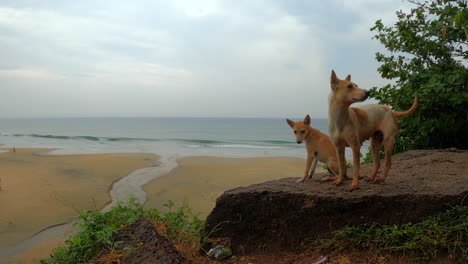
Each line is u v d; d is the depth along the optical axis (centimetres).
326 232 391
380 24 834
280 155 3133
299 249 399
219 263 405
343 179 452
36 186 1669
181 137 6900
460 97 574
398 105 704
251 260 405
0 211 1271
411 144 761
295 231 406
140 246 360
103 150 3578
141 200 1414
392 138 415
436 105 670
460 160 527
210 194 1515
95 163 2428
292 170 2181
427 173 470
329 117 408
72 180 1812
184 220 501
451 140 713
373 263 342
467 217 332
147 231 382
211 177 1919
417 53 802
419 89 636
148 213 492
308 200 397
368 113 412
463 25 557
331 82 392
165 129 11331
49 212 1257
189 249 430
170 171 2105
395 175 480
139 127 13112
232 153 3331
